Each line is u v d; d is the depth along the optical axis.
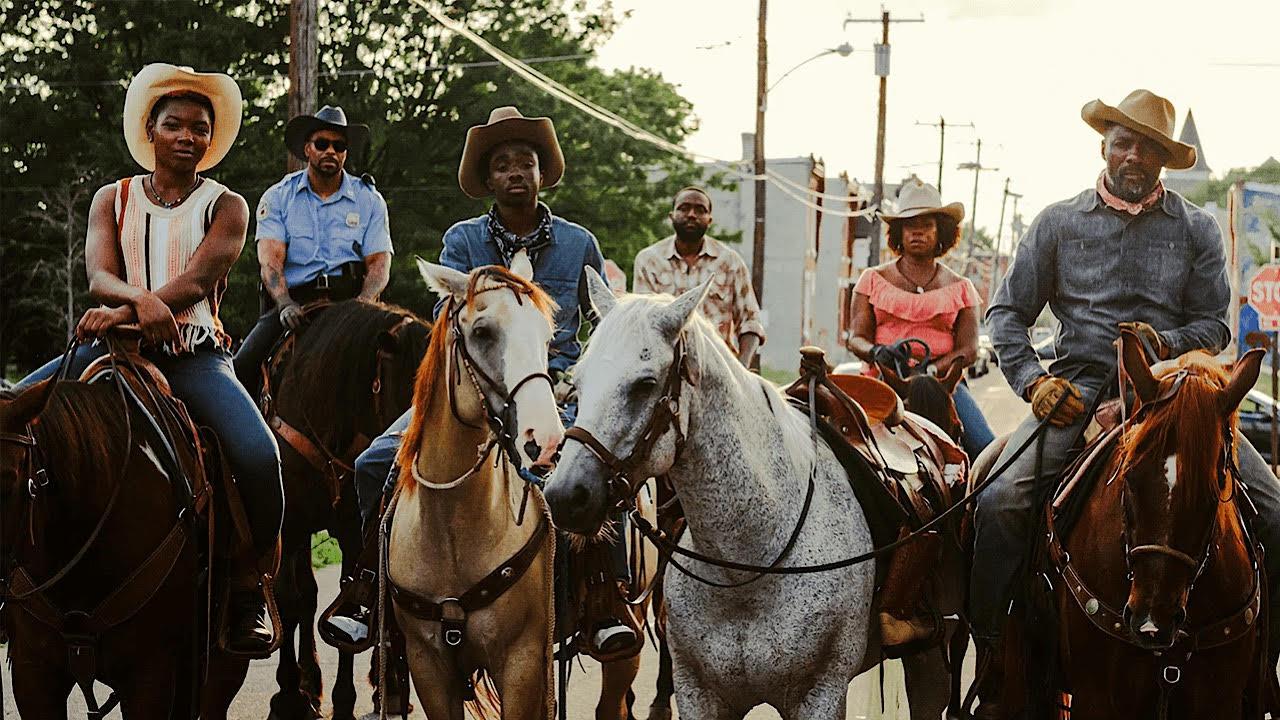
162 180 5.83
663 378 4.67
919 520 5.69
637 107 40.28
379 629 5.58
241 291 30.08
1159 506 4.54
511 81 34.78
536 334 5.09
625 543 5.96
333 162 8.00
